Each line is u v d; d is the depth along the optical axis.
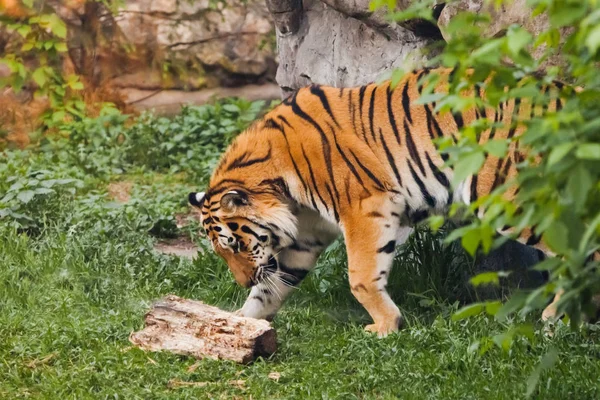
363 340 10.12
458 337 10.10
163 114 22.73
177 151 19.75
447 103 5.48
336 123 10.88
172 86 23.27
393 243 10.84
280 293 11.54
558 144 5.01
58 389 9.14
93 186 17.92
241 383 9.35
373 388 9.17
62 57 22.72
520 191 5.89
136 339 10.23
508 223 5.44
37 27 22.25
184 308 10.19
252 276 11.33
